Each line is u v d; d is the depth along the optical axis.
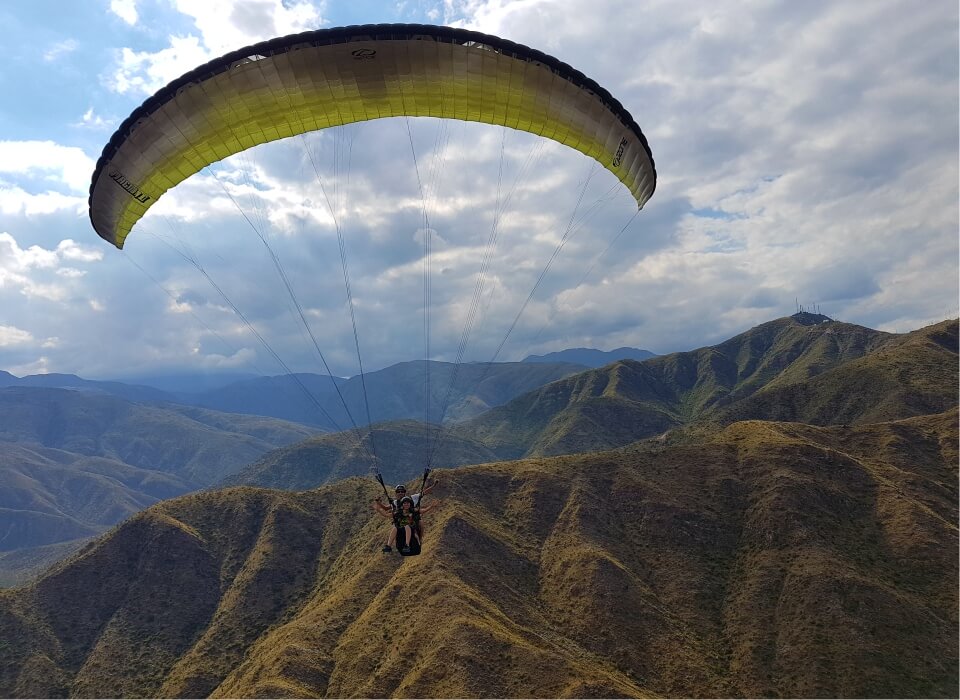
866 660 62.50
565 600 76.12
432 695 56.81
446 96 18.83
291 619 86.62
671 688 64.50
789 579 73.94
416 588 73.44
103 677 81.12
